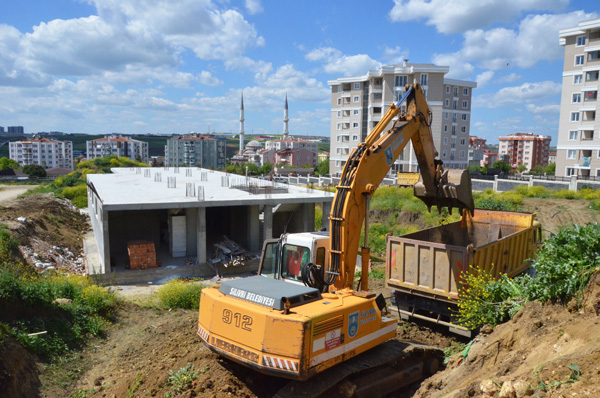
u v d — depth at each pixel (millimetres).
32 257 18125
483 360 6660
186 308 13477
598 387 4289
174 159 142625
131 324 11734
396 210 29156
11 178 76250
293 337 6059
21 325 9469
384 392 7387
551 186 36625
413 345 8047
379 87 71250
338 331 6594
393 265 10453
